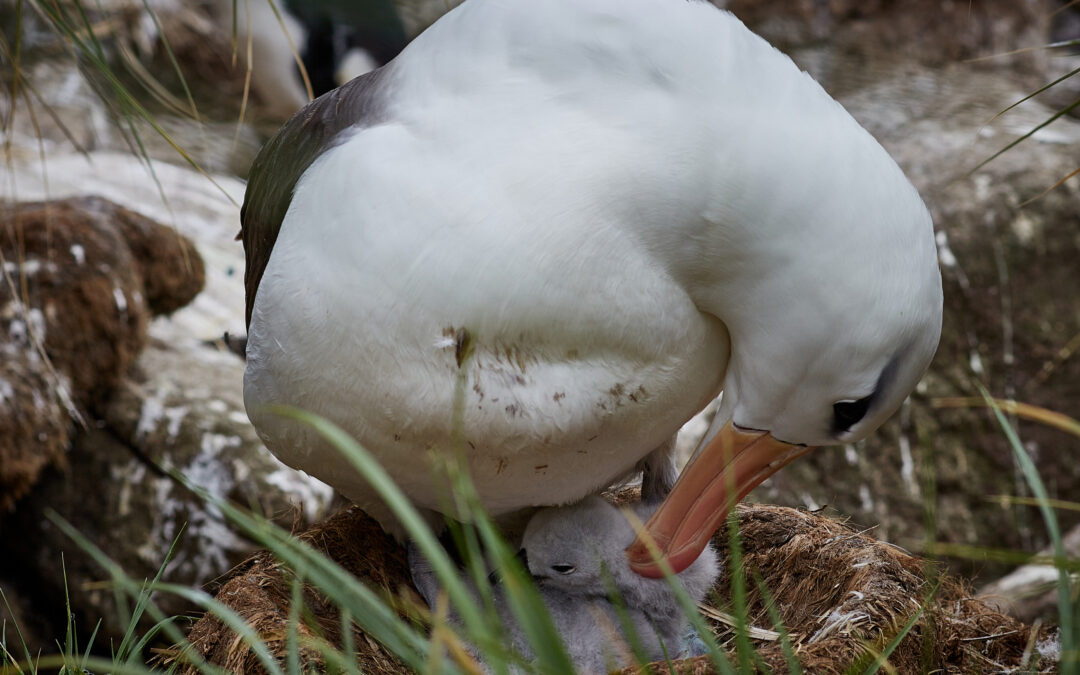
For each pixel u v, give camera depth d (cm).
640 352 552
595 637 693
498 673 385
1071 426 495
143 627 1041
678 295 550
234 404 1126
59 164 1391
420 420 551
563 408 550
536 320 525
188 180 1442
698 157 517
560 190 514
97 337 1085
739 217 523
